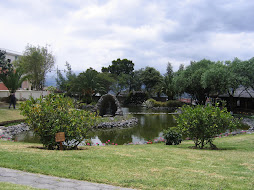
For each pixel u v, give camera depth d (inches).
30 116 365.1
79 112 386.0
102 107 1307.8
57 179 186.9
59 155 282.0
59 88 2918.3
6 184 159.6
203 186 184.5
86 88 2271.2
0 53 1197.7
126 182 187.6
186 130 458.3
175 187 180.1
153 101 2133.4
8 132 679.1
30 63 1846.7
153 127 924.0
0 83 1555.1
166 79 2331.4
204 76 1403.8
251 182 200.4
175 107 1995.6
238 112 1405.0
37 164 229.8
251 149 434.9
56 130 354.3
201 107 456.8
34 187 160.2
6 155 263.4
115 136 725.9
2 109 975.0
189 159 307.0
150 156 317.4
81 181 185.9
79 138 382.0
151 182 190.2
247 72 1259.8
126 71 3479.3
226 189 179.0
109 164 249.6
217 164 279.0
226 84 1336.1
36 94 1568.7
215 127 438.0
